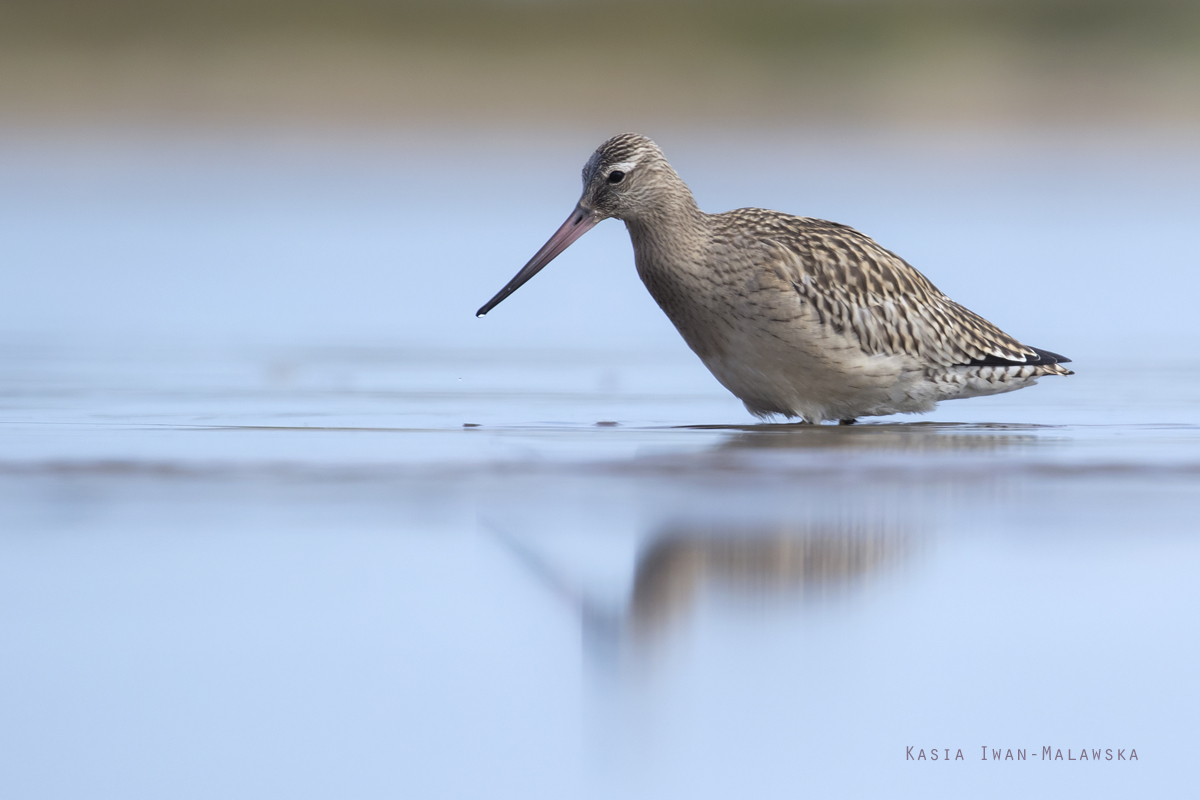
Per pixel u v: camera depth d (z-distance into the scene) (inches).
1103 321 776.3
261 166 1590.8
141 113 1958.7
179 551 349.4
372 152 1732.3
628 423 515.8
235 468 427.5
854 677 285.7
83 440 468.8
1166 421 523.5
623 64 2182.6
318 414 525.3
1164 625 307.1
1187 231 1107.9
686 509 380.2
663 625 304.3
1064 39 2261.3
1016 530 364.2
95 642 301.4
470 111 2041.1
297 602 319.9
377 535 360.8
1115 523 370.9
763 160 1617.9
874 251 530.0
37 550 349.4
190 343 705.0
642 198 526.3
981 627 306.8
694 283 522.3
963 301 828.6
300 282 906.1
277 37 2175.2
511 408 544.4
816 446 466.9
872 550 348.5
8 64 2023.9
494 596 322.0
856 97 2122.3
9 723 270.1
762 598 321.4
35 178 1453.0
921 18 2322.8
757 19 2297.0
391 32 2220.7
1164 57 2225.6
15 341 703.7
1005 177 1498.5
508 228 1145.4
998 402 579.8
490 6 2295.8
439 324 775.7
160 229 1129.4
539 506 385.1
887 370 520.4
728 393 585.9
